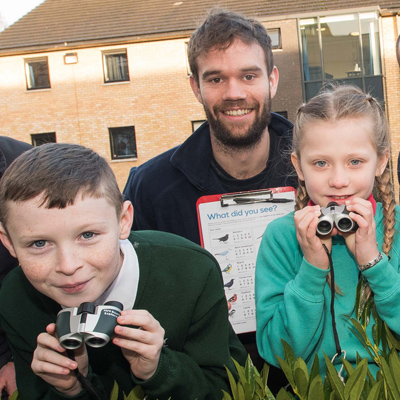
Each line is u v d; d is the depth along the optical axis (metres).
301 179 1.71
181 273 1.46
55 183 1.10
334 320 1.47
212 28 2.02
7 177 1.16
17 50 17.81
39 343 1.18
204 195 2.24
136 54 17.39
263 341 1.64
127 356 1.23
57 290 1.17
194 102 17.16
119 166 17.59
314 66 16.61
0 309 1.49
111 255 1.17
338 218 1.44
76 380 1.28
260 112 2.08
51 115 17.91
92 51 17.64
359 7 16.50
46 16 19.42
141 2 19.31
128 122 17.53
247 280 2.14
